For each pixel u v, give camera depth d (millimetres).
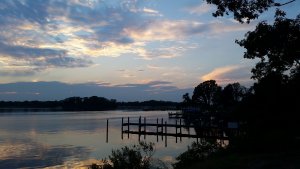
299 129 23578
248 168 12602
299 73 28906
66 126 82000
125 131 59062
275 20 24641
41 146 43844
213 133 52969
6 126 82438
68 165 30109
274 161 13453
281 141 16984
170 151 36906
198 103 146125
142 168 15477
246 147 16781
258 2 18438
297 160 13352
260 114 28062
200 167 13922
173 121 100312
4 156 35312
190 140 50031
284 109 28109
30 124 90812
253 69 32469
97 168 16359
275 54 26609
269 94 28906
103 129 72375
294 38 24422
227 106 107688
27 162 31719
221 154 17000
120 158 15742
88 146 43719
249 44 25516
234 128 42906
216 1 18672
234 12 18891
